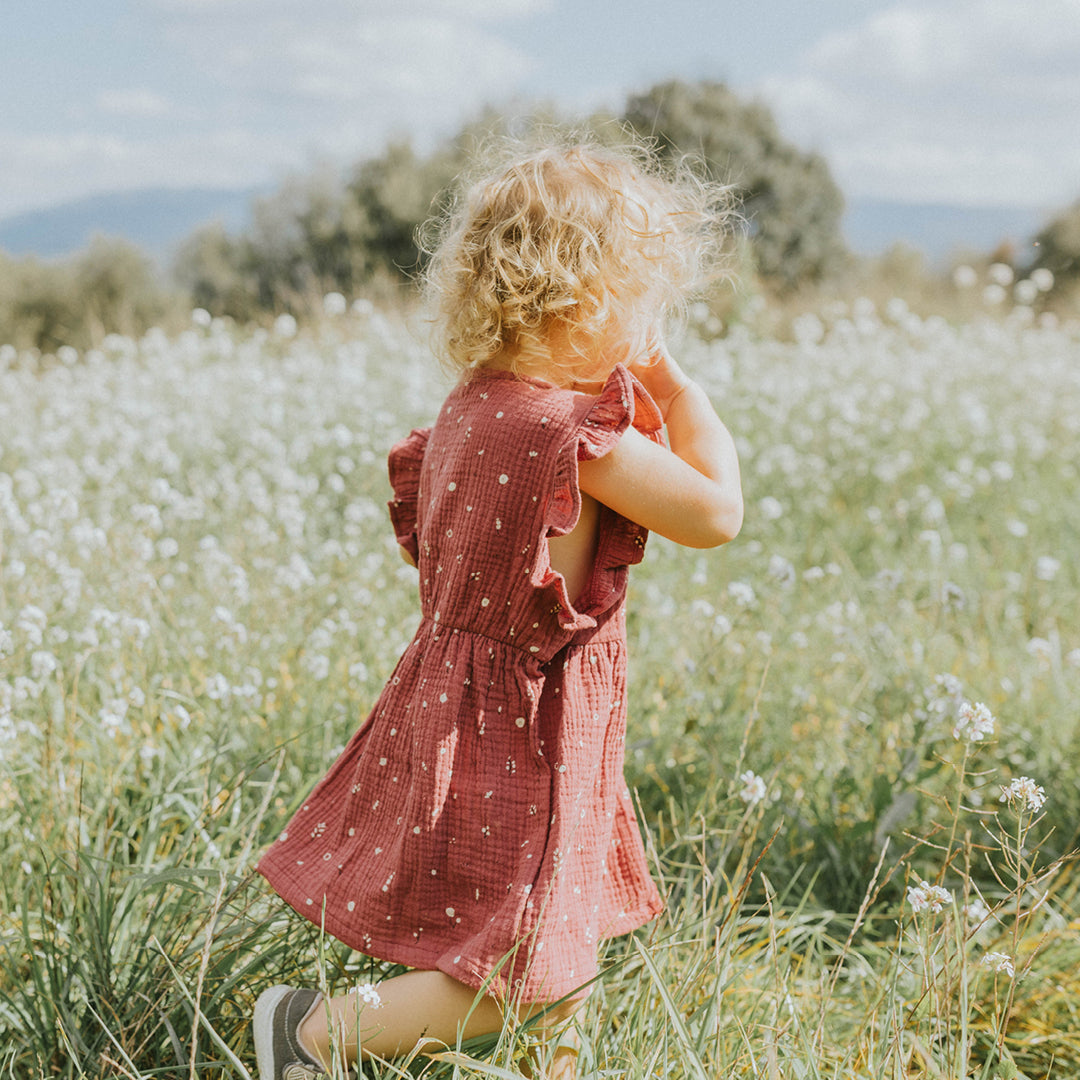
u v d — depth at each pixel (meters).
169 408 7.23
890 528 5.93
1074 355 10.45
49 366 9.76
